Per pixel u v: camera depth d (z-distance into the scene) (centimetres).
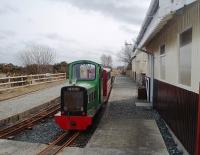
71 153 876
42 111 1725
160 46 1445
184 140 862
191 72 795
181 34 938
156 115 1527
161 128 1236
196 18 745
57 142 1030
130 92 2703
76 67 1410
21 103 1931
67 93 1174
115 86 3428
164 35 1286
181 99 917
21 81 2791
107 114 1552
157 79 1580
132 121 1353
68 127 1157
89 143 977
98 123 1344
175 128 1013
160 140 1015
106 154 859
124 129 1183
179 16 937
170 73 1127
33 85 3106
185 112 854
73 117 1149
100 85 1528
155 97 1675
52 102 2108
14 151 901
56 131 1226
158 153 869
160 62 1451
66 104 1173
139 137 1055
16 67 3812
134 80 4569
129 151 888
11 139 1083
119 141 1002
